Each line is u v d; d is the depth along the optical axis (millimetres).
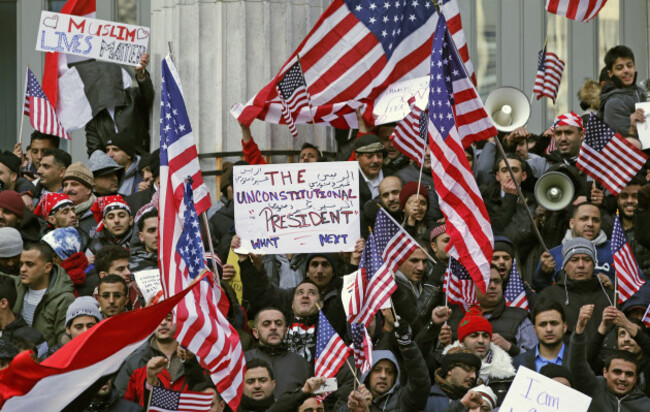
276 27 20750
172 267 15273
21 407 12250
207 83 20844
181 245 15344
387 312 16516
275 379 16438
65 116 21922
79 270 17812
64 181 19781
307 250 17000
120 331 12250
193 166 15961
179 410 14594
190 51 20969
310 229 17031
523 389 14133
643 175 19328
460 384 15547
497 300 17016
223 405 15688
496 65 23484
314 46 18922
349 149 19781
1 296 16812
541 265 17922
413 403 15375
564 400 14055
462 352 15656
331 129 20938
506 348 16531
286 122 19047
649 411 15430
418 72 18875
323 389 15281
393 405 15852
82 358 12203
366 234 18625
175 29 21047
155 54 21562
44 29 21328
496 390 15758
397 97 18797
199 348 14977
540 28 23359
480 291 16922
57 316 17453
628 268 17047
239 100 20656
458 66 16875
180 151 15922
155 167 20094
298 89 18875
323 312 17219
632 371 15500
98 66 21953
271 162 20438
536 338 16859
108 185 20609
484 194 19375
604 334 16219
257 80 20688
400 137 18516
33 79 21734
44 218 19594
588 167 18734
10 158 20375
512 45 23438
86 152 23859
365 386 15945
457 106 17000
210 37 20891
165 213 15516
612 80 20156
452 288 16422
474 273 16203
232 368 15117
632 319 16625
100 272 17781
